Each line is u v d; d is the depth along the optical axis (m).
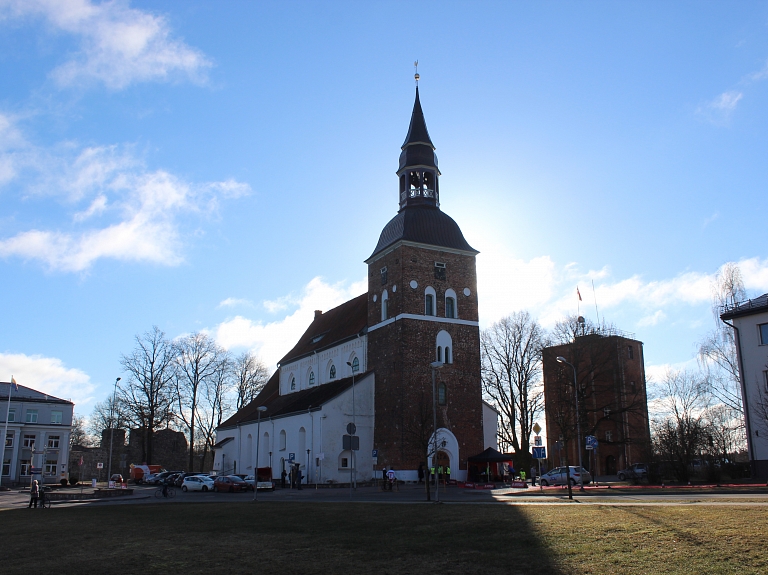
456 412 58.94
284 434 67.19
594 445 40.62
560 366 65.12
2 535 25.11
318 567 15.61
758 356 52.66
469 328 61.56
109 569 16.53
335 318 77.31
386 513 25.95
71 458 103.75
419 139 64.44
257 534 21.77
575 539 16.88
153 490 65.19
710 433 49.69
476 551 16.38
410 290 59.53
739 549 14.63
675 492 34.56
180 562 17.11
